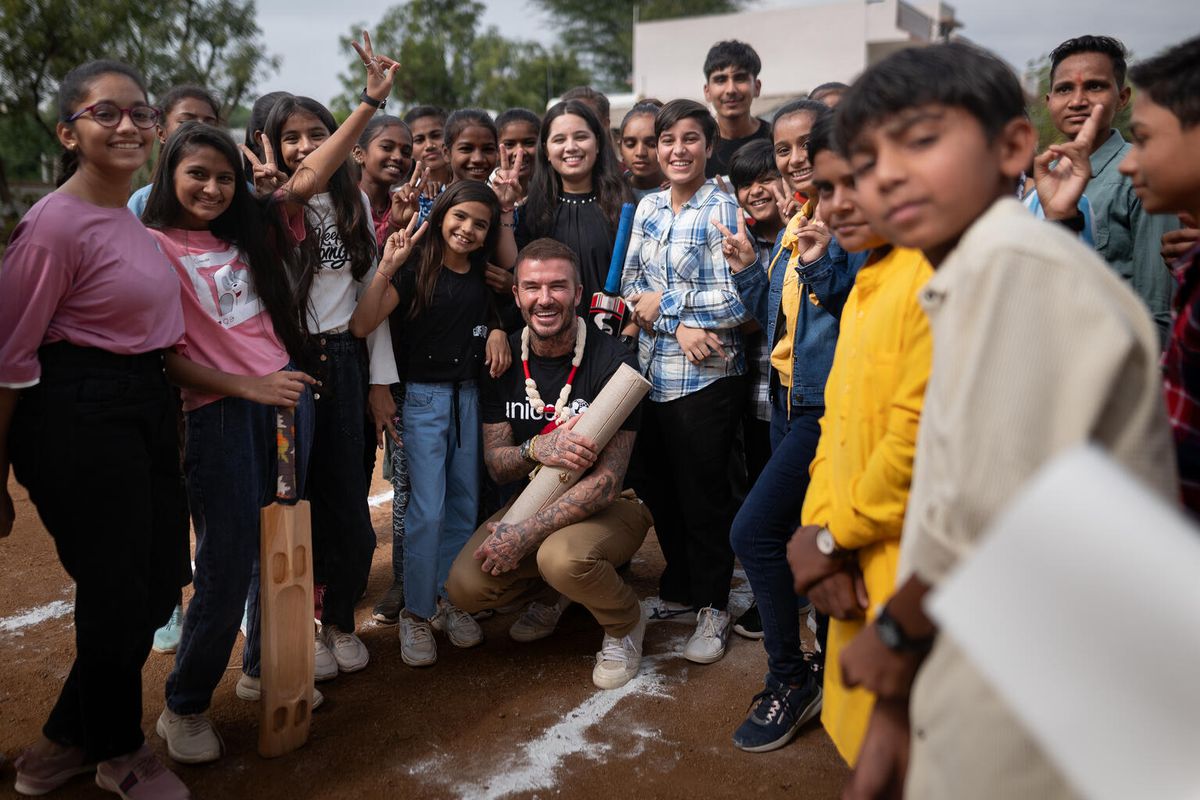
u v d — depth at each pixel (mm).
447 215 3615
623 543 3479
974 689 1304
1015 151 1459
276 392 2859
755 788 2805
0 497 2535
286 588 2941
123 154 2471
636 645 3523
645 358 3910
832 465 2027
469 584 3473
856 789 1557
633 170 4797
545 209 4336
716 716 3215
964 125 1390
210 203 2840
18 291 2365
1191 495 1733
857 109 1444
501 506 4168
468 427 3811
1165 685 746
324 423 3465
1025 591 815
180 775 2887
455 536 3898
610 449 3520
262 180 3291
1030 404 1241
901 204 1430
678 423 3689
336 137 3209
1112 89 3430
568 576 3303
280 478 2922
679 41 26953
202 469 2852
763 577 3006
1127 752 758
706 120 3840
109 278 2477
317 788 2818
